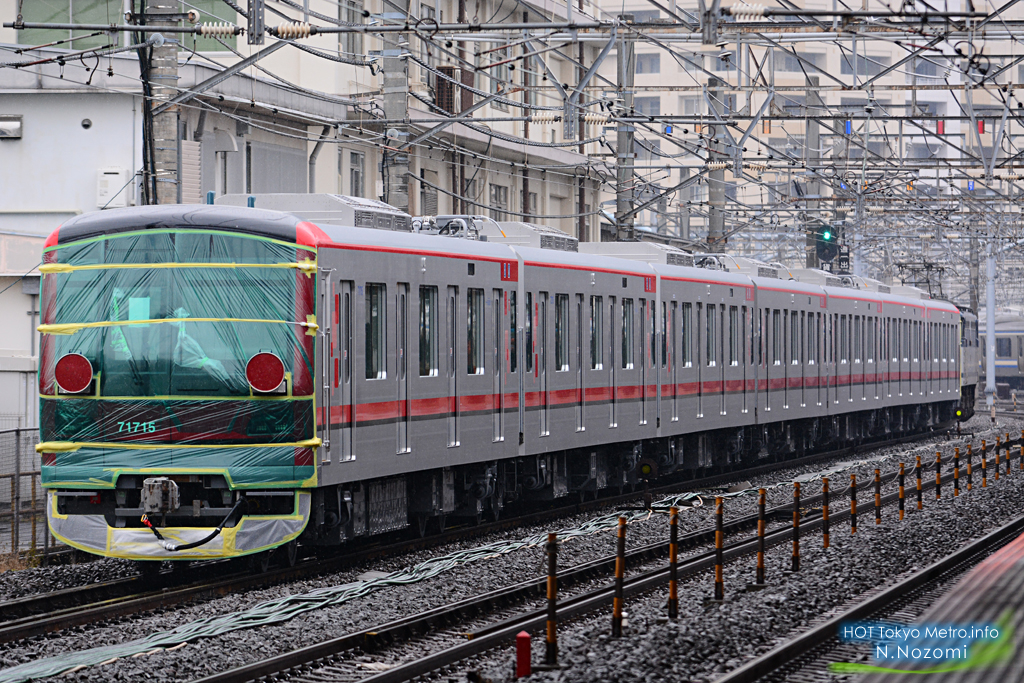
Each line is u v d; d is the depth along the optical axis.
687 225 161.12
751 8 56.88
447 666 32.22
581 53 141.88
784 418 90.06
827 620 37.84
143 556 42.28
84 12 87.12
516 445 57.62
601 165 144.12
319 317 43.41
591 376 64.38
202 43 91.56
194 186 77.94
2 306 70.38
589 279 64.31
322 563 46.12
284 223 43.03
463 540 54.72
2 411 68.56
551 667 31.09
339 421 44.69
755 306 85.44
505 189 127.06
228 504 42.69
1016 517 64.69
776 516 65.56
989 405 181.88
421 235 51.06
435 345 51.34
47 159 79.69
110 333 42.84
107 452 42.62
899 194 123.25
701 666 31.75
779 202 128.50
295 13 95.69
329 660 32.62
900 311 116.88
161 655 32.34
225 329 42.50
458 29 56.06
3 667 31.84
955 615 38.56
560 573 44.78
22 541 53.06
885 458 98.25
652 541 55.50
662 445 74.75
